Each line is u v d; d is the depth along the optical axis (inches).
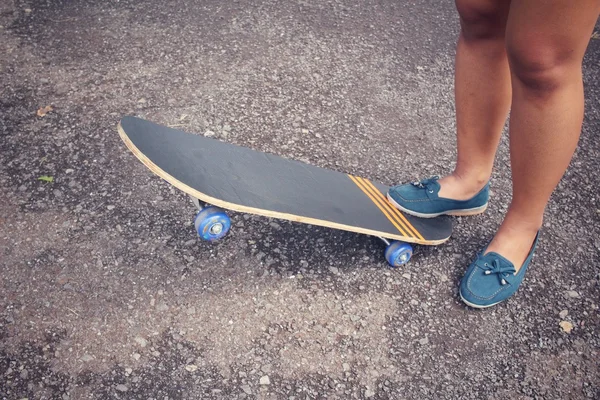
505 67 78.6
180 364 76.6
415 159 111.7
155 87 124.1
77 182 101.3
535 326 84.4
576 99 68.5
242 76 128.8
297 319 83.1
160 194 100.0
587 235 98.5
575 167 111.6
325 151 111.6
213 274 88.1
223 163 83.3
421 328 83.2
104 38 137.0
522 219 83.7
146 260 89.4
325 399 74.1
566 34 62.2
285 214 79.6
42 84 123.0
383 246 94.4
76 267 87.7
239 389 74.4
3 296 83.0
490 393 76.1
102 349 77.7
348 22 148.6
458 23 150.9
